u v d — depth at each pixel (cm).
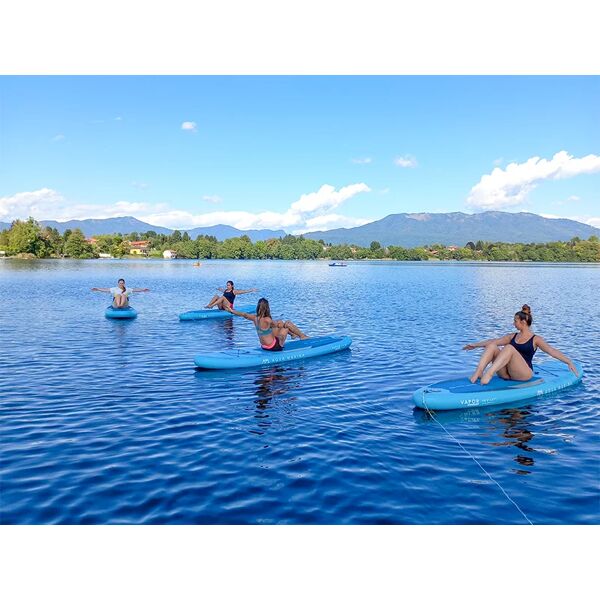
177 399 930
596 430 791
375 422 817
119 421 806
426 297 3244
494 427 801
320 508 544
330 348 1347
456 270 8644
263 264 11788
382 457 677
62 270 6675
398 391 998
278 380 1073
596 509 552
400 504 556
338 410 876
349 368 1184
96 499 559
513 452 701
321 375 1118
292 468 638
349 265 11581
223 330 1767
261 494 572
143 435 746
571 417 850
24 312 2248
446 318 2141
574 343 1559
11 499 557
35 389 989
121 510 537
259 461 657
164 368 1176
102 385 1022
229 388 1007
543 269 9181
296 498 564
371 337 1631
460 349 1421
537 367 1098
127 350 1391
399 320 2073
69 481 598
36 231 12481
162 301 2873
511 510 548
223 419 820
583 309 2555
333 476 617
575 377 1031
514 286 4438
